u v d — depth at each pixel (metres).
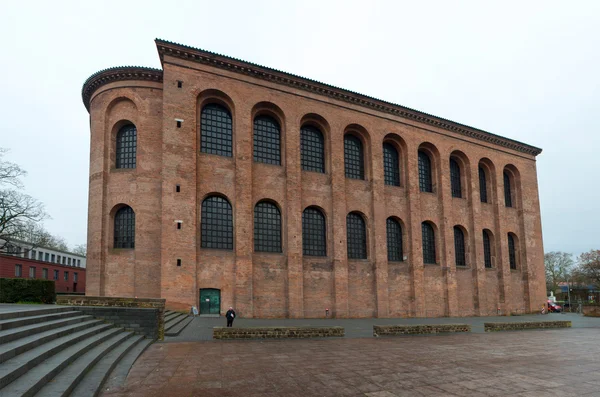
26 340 8.46
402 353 13.91
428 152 40.34
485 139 43.28
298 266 29.86
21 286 17.98
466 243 40.84
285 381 9.50
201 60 28.91
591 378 10.34
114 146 29.30
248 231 28.55
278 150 32.06
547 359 13.20
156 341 15.41
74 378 7.56
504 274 42.00
